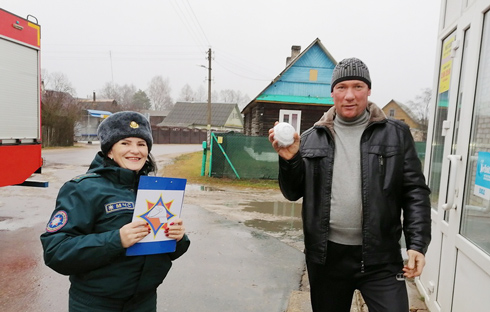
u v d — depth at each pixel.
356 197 1.91
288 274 4.11
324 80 17.42
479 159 2.34
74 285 1.59
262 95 17.05
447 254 2.71
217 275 4.01
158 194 1.61
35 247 4.73
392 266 1.89
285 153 1.92
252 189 10.45
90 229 1.55
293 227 6.25
